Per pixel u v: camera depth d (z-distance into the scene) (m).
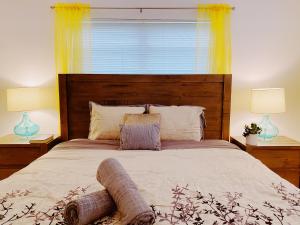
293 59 2.82
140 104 2.70
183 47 2.81
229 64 2.76
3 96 2.82
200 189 1.33
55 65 2.76
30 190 1.31
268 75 2.83
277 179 1.48
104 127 2.41
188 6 2.73
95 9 2.71
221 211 1.10
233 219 1.04
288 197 1.24
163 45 2.81
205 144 2.29
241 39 2.77
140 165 1.71
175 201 1.19
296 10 2.75
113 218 1.06
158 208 1.12
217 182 1.43
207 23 2.73
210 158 1.87
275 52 2.80
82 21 2.71
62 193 1.28
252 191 1.31
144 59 2.83
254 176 1.51
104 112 2.46
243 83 2.83
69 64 2.72
